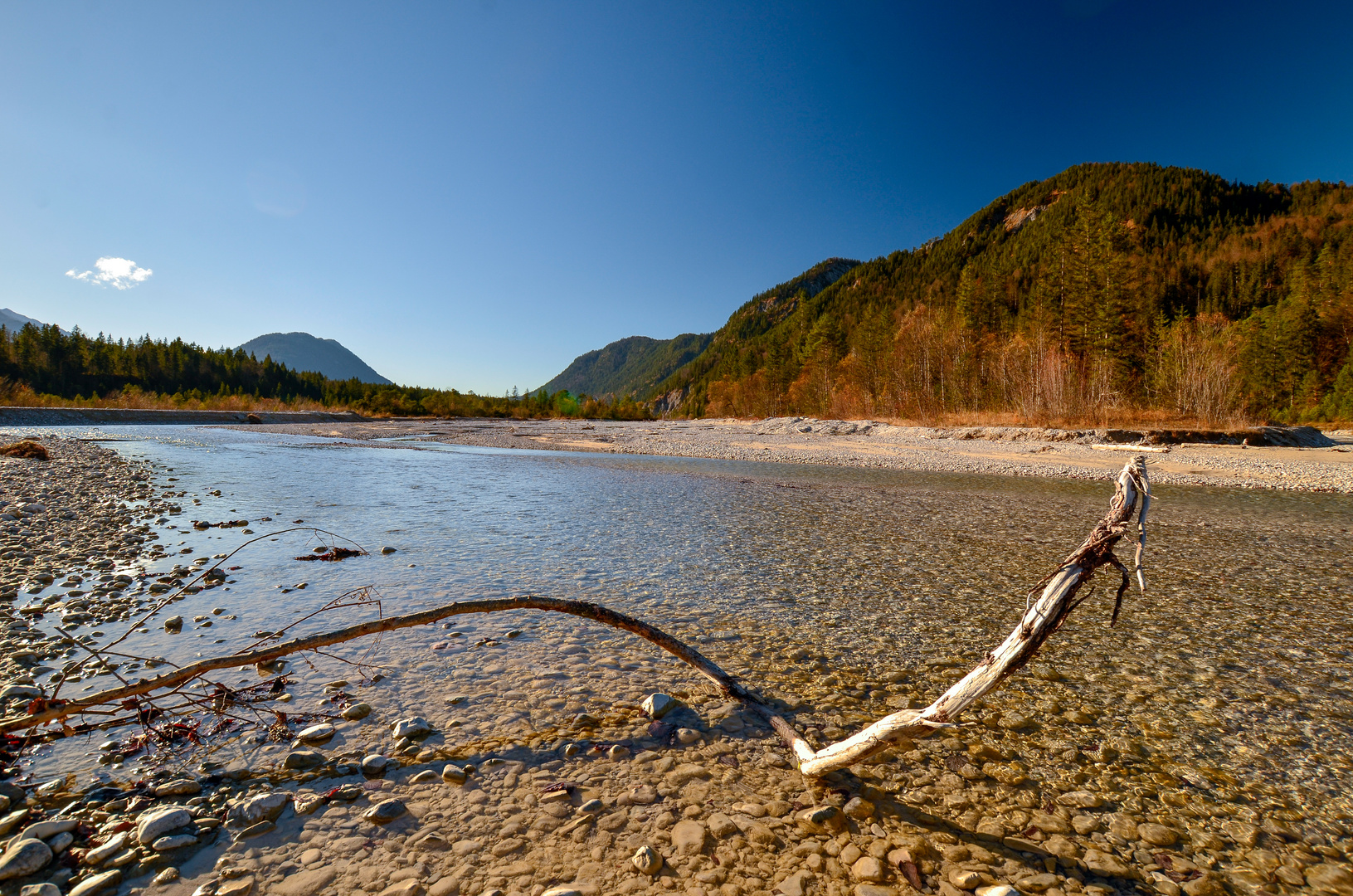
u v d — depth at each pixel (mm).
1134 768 2623
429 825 2162
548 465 17156
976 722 3041
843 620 4590
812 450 23219
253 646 3814
